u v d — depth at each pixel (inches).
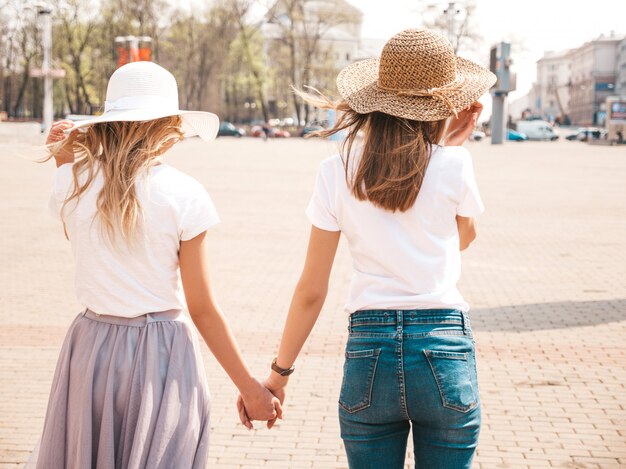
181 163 1075.3
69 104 2731.3
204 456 84.1
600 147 1759.4
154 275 81.5
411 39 78.6
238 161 1146.0
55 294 287.9
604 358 205.2
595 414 164.9
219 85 2977.4
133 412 79.7
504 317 253.1
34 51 2508.6
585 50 5027.1
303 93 84.7
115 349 80.9
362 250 80.5
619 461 142.2
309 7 3016.7
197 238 82.4
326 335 228.7
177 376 81.4
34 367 198.2
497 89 1875.0
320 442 152.1
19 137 1263.5
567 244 413.7
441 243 79.6
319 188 81.8
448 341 77.2
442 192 78.9
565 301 277.7
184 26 2815.0
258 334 232.1
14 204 565.3
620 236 439.5
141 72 84.4
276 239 424.5
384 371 76.9
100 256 81.0
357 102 79.4
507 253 386.6
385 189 76.9
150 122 84.1
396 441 80.6
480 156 1341.0
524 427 158.1
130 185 79.7
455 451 77.7
